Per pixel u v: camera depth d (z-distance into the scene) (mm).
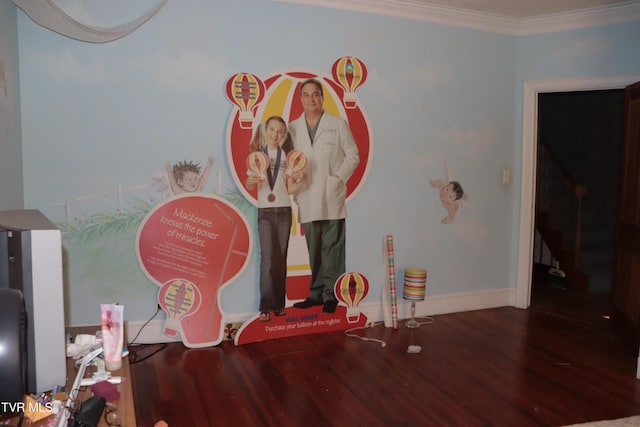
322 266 3645
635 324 3354
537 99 4176
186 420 2385
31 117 2977
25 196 3006
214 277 3354
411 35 3807
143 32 3143
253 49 3385
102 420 1330
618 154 4984
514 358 3205
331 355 3219
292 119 3502
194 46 3252
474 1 3660
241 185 3396
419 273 3738
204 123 3318
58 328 1461
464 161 4094
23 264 1409
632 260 3459
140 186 3219
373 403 2582
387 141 3814
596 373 2988
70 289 3131
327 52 3576
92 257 3158
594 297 4707
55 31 2918
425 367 3043
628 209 3562
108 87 3107
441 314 4125
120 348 1647
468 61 4016
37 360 1434
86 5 3018
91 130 3100
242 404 2553
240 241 3416
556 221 5348
